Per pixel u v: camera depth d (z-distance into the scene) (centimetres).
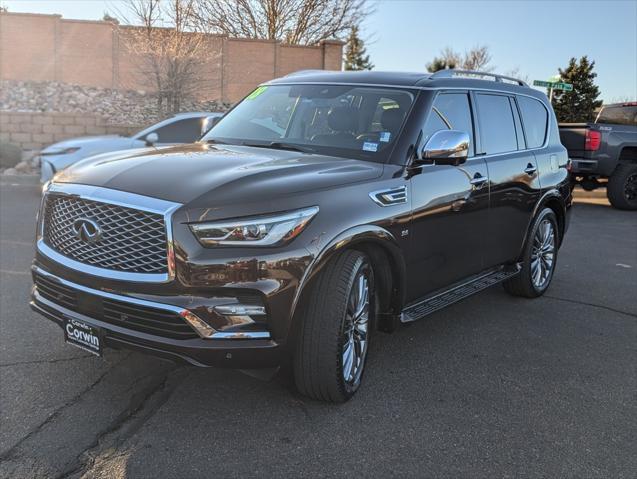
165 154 366
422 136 399
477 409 350
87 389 355
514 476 286
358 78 448
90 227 306
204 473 277
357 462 291
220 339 287
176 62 1848
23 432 307
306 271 301
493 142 495
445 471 287
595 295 607
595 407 360
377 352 434
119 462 284
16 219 890
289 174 324
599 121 1371
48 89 2434
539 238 575
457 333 480
